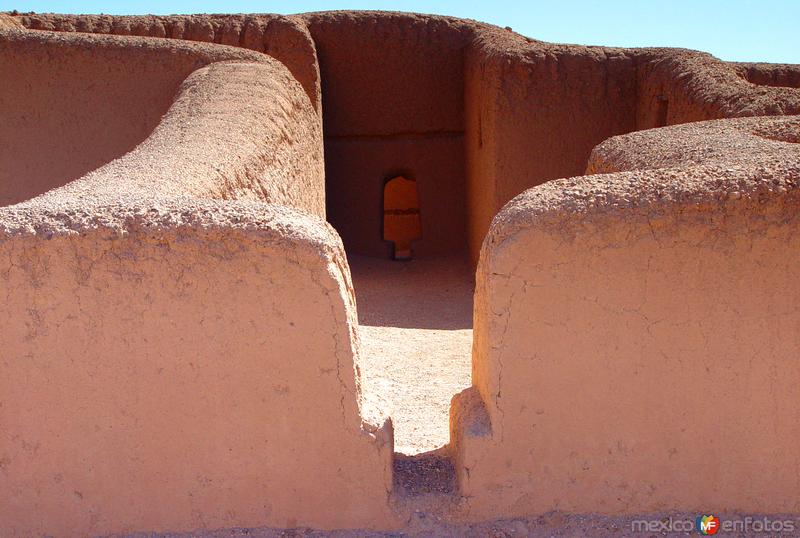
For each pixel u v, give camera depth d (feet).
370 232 38.40
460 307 29.40
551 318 8.55
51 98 25.03
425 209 38.11
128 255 8.24
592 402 8.80
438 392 17.84
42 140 25.08
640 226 8.26
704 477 8.99
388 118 36.88
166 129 18.31
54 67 24.99
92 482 8.91
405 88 36.63
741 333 8.56
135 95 24.99
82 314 8.39
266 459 8.86
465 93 36.29
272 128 20.24
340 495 8.99
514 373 8.73
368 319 27.07
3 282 8.28
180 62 25.13
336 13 35.96
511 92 29.09
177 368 8.57
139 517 9.03
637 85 29.35
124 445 8.80
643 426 8.86
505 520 9.10
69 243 8.20
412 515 9.06
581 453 8.96
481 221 32.45
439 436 13.85
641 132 14.94
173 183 12.68
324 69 35.88
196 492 8.95
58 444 8.80
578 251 8.35
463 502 9.06
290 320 8.42
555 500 9.10
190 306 8.38
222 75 22.99
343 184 37.65
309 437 8.80
